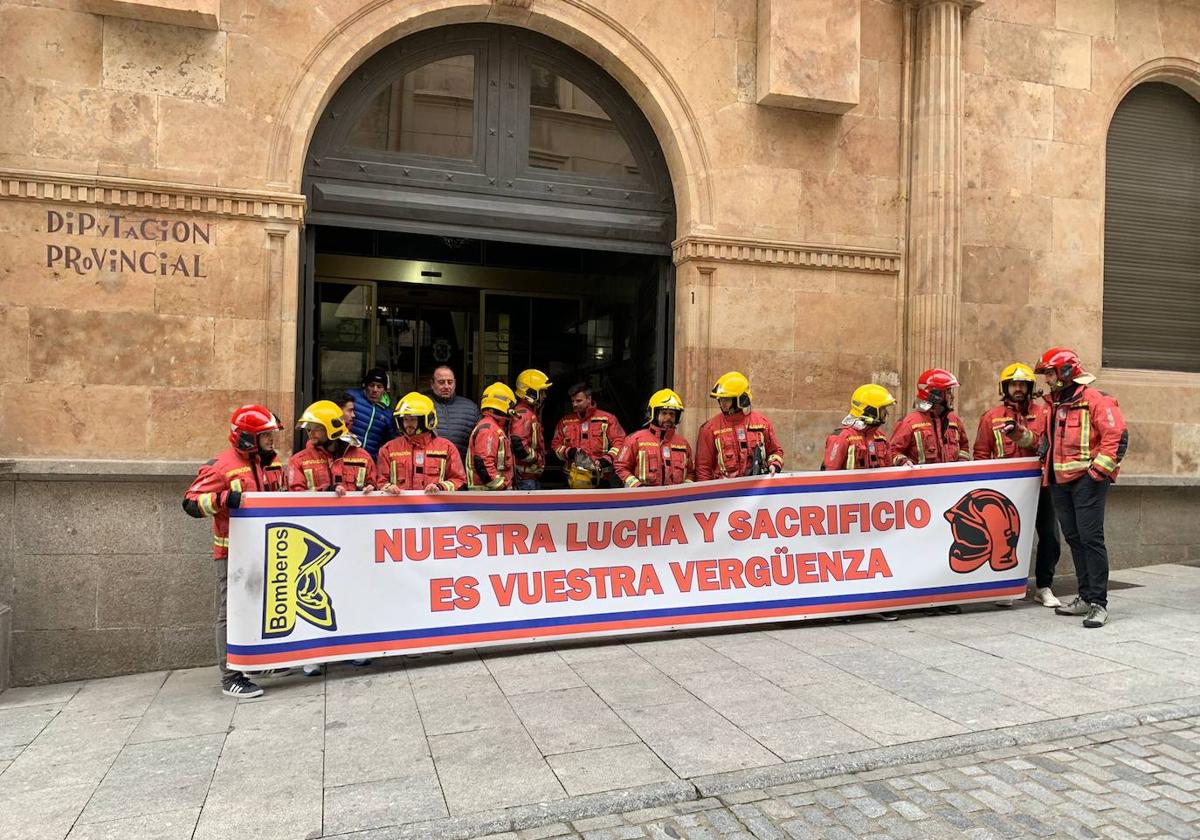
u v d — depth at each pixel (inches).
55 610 220.5
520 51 276.7
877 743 149.7
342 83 257.3
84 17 225.9
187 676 220.1
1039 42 321.7
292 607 196.2
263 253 239.5
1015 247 318.3
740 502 233.9
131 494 225.8
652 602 225.1
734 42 285.4
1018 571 255.8
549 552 218.8
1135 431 335.0
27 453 221.9
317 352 352.8
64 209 224.7
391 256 362.0
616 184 288.4
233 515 191.9
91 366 226.5
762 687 182.2
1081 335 326.6
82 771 148.6
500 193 274.8
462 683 192.2
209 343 235.1
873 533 243.6
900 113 305.1
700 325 283.1
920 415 259.4
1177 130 356.8
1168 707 166.7
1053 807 127.7
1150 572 315.0
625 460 243.1
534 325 379.9
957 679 185.8
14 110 221.0
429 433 221.3
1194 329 357.4
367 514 203.9
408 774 141.2
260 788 137.9
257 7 239.1
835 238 296.2
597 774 138.6
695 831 122.2
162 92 231.6
